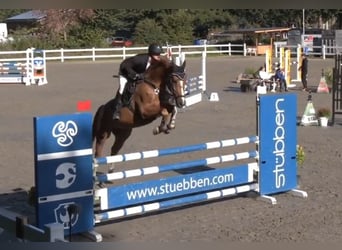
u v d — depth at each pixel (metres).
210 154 12.64
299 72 30.22
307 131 15.73
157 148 13.30
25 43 47.12
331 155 12.37
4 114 19.52
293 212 8.24
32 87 28.66
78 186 7.17
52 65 41.28
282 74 25.78
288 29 50.72
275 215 8.09
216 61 42.91
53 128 6.95
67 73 35.44
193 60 44.00
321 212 8.20
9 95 25.16
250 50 49.22
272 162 9.16
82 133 7.19
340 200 8.86
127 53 46.56
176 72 8.81
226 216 8.09
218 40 61.34
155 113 9.02
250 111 19.80
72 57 43.94
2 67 31.08
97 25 55.19
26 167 11.48
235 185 9.25
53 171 6.98
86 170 7.24
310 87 27.58
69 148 7.08
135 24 59.19
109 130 9.42
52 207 6.99
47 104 21.92
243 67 37.62
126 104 8.98
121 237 7.17
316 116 17.09
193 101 21.80
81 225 7.19
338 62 16.80
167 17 54.00
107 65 40.81
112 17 56.88
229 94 25.27
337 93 17.31
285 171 9.32
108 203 7.53
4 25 60.94
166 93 8.89
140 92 8.90
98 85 28.69
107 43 51.97
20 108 20.92
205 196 8.37
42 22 56.16
